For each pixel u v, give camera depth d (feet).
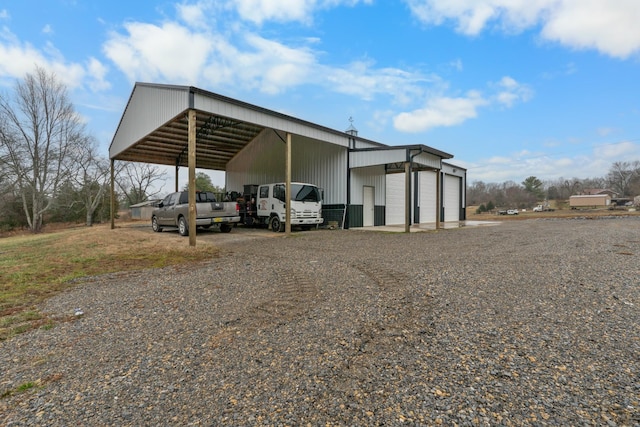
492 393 6.28
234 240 34.35
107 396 6.70
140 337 9.74
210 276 17.70
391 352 8.21
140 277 18.17
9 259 25.38
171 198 42.80
